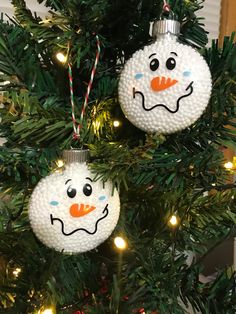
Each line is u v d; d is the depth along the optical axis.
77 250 0.24
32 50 0.28
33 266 0.24
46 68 0.29
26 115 0.25
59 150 0.28
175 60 0.23
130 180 0.26
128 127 0.30
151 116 0.23
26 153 0.27
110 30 0.28
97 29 0.26
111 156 0.24
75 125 0.26
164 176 0.25
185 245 0.30
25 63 0.27
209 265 0.49
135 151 0.23
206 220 0.27
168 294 0.25
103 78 0.29
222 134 0.27
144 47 0.24
